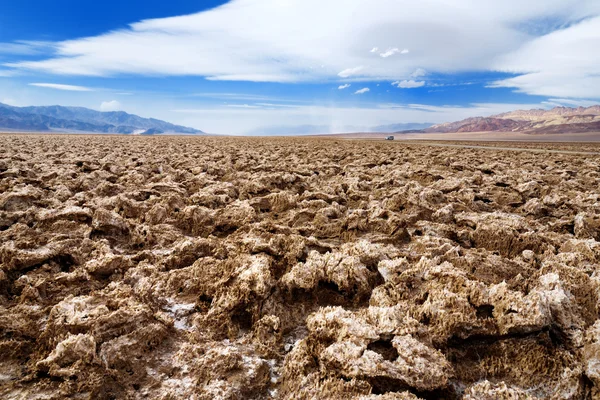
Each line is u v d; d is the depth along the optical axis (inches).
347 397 97.3
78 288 152.3
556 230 243.9
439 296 131.4
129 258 182.7
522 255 188.9
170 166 487.2
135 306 128.0
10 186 307.4
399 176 404.2
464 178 412.8
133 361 110.9
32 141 1113.4
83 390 98.4
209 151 805.9
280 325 136.3
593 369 102.4
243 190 336.2
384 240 212.7
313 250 182.9
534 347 113.8
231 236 219.5
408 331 114.3
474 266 167.6
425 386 97.7
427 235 220.4
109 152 693.9
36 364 104.3
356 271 155.6
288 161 620.7
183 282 159.0
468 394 97.1
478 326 119.2
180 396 98.8
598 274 150.6
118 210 252.1
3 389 99.7
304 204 280.2
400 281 148.8
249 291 140.6
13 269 158.1
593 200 300.7
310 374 107.2
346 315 122.6
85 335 107.9
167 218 241.0
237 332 134.0
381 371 99.7
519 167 566.9
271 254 181.5
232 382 105.5
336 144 1370.6
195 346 117.7
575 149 1176.2
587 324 123.0
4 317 125.3
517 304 119.6
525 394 95.5
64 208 224.2
